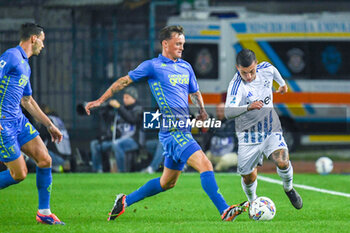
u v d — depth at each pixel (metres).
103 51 78.44
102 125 56.12
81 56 81.56
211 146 55.75
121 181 47.84
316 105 74.00
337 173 57.28
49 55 80.50
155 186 29.19
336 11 90.75
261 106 29.14
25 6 82.44
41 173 28.47
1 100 27.34
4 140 27.38
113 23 81.62
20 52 27.80
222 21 74.00
